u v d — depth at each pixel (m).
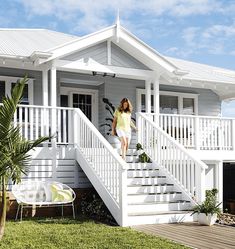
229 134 13.68
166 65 12.85
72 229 7.98
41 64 11.48
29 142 6.56
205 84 14.72
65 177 10.96
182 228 8.30
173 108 15.81
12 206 9.82
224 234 7.64
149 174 10.85
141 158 11.46
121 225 8.48
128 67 12.77
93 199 10.51
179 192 10.18
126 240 6.90
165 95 15.69
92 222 8.85
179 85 15.19
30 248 6.36
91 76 14.23
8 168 6.32
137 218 8.73
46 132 11.03
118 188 8.78
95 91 14.96
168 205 9.55
